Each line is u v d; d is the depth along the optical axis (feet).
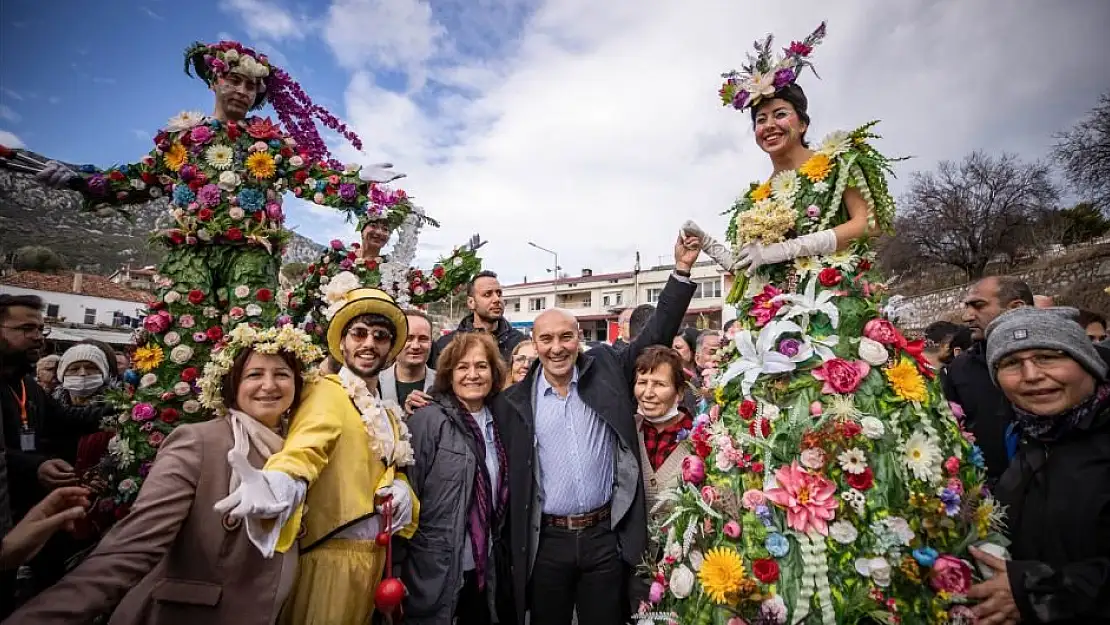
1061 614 5.62
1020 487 6.65
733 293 9.37
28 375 11.68
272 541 5.31
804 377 7.29
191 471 5.91
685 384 9.91
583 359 9.87
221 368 6.62
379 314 8.18
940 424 7.13
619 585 8.82
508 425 9.32
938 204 80.69
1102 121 63.26
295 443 6.11
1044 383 6.23
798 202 8.34
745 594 6.31
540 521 8.86
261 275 11.10
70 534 9.86
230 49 11.55
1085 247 63.98
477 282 15.81
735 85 9.21
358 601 6.88
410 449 7.88
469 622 8.71
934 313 68.13
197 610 5.70
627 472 9.01
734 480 7.23
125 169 10.85
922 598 6.34
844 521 6.51
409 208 12.07
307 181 11.68
